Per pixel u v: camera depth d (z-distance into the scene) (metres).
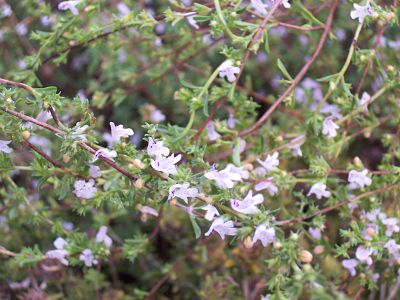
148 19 0.24
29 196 0.28
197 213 0.21
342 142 0.25
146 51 0.31
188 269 0.28
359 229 0.22
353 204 0.24
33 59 0.25
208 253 0.27
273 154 0.24
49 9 0.28
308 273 0.20
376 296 0.27
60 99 0.20
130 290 0.29
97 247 0.24
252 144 0.25
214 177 0.20
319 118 0.24
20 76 0.25
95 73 0.37
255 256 0.26
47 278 0.28
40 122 0.19
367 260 0.22
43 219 0.25
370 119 0.26
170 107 0.34
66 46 0.26
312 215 0.23
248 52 0.22
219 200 0.20
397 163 0.28
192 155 0.23
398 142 0.26
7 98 0.19
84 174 0.21
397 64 0.28
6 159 0.21
